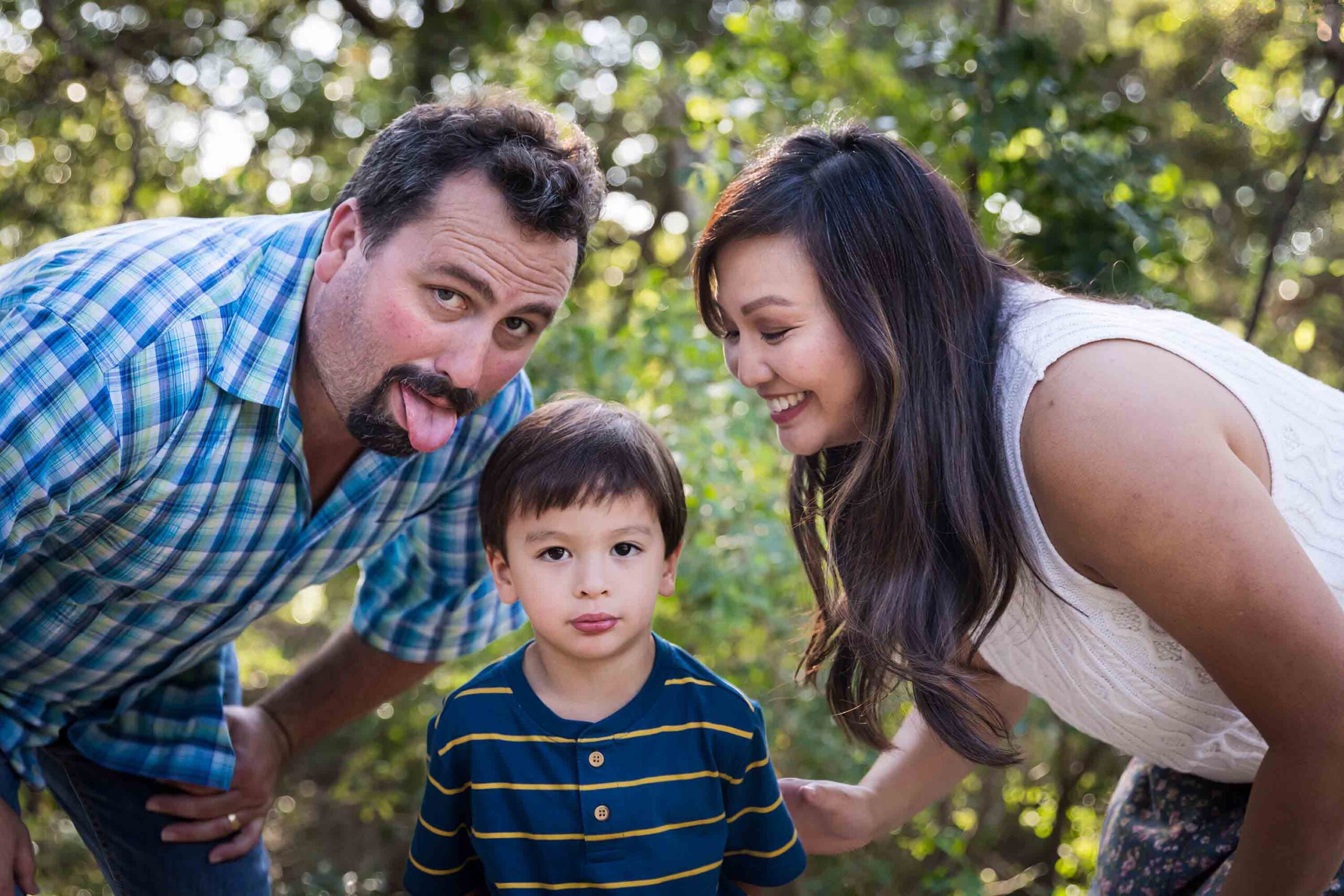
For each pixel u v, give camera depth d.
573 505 1.71
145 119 5.49
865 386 1.70
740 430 3.67
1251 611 1.47
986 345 1.69
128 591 2.00
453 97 1.84
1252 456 1.61
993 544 1.65
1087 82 4.19
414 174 1.74
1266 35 3.50
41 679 2.13
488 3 6.23
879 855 4.61
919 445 1.66
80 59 5.22
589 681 1.76
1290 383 1.68
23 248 5.37
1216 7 3.70
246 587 2.09
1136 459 1.49
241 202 5.46
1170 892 1.94
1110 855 2.06
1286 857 1.59
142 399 1.76
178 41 5.77
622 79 5.32
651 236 6.33
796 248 1.64
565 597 1.71
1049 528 1.63
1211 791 1.98
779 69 4.15
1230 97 4.08
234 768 2.30
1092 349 1.57
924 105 4.15
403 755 5.32
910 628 1.69
